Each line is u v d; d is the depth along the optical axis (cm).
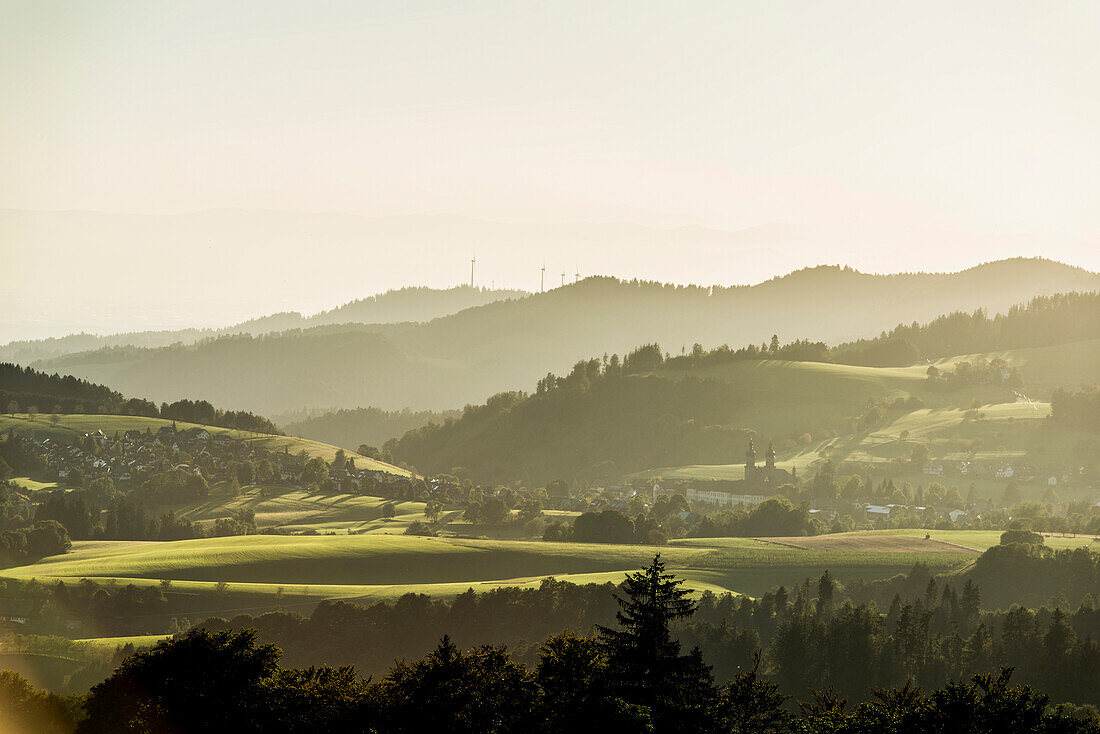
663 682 12375
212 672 13525
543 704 12394
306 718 13088
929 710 13462
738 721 13700
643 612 12725
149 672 13512
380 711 12900
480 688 12938
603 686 12081
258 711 13188
